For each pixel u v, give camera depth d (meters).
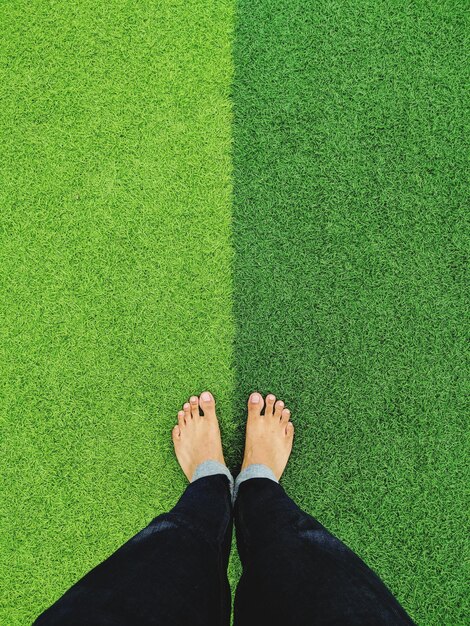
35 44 1.61
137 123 1.58
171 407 1.55
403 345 1.53
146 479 1.54
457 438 1.51
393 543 1.50
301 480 1.52
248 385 1.54
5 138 1.60
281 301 1.54
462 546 1.49
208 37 1.58
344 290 1.54
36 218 1.59
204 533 1.13
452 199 1.55
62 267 1.58
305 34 1.57
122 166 1.58
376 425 1.52
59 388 1.57
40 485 1.55
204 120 1.57
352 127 1.56
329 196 1.55
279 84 1.56
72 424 1.56
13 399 1.57
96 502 1.54
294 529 1.11
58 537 1.53
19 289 1.58
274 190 1.56
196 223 1.56
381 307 1.54
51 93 1.60
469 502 1.50
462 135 1.56
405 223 1.55
